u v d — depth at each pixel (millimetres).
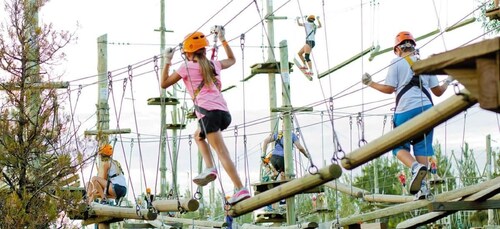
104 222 12242
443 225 16672
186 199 8539
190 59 7379
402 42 7828
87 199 11633
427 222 9359
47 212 11438
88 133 12289
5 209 11250
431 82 7906
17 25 12117
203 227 15117
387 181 26938
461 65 4297
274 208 14328
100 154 12242
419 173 7574
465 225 21969
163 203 9289
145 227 15750
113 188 12008
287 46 13906
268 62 13820
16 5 12133
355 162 5930
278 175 13398
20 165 11914
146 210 9930
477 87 4258
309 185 6602
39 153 12031
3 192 11758
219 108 7254
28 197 11578
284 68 13781
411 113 7664
